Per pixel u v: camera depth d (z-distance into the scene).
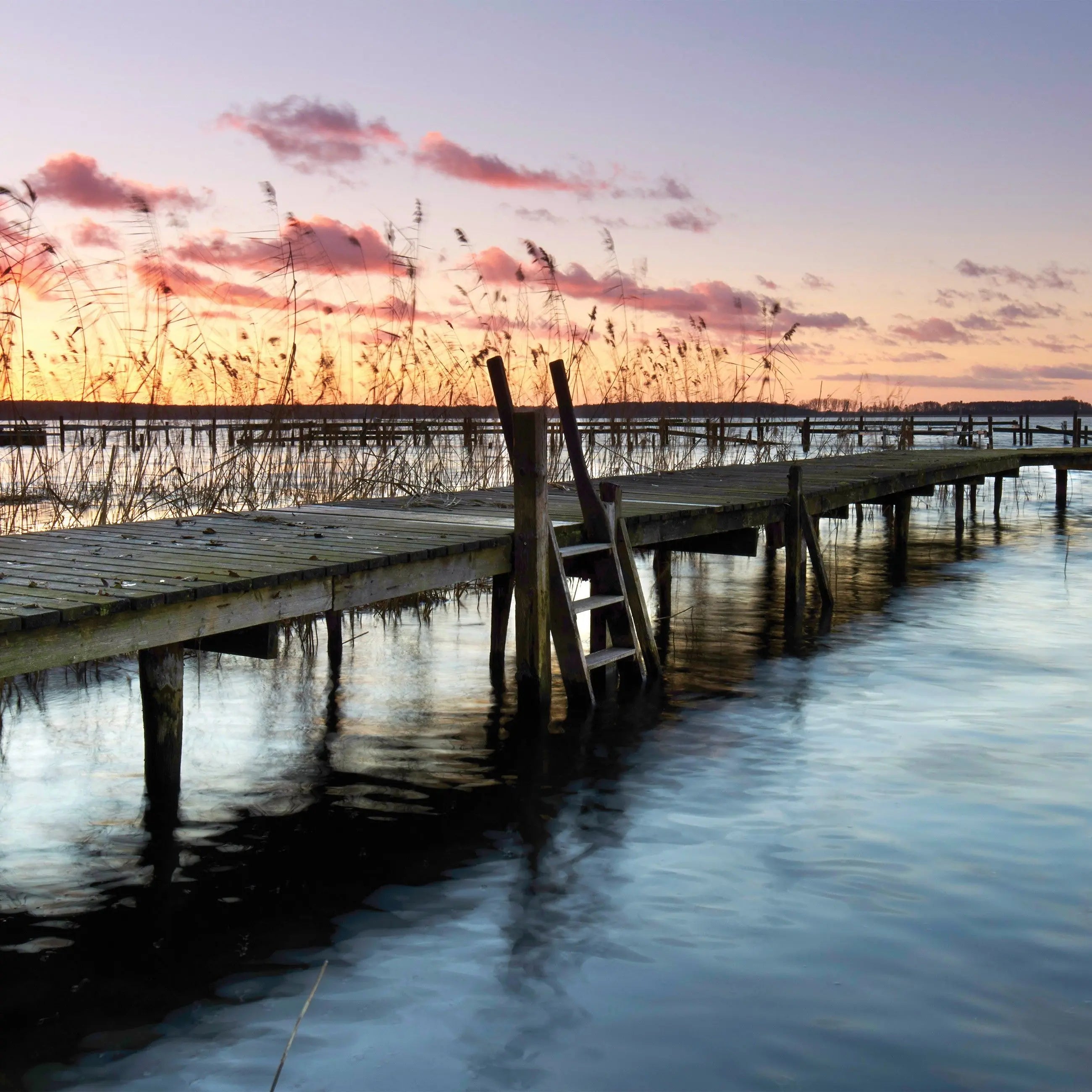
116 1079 3.25
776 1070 3.29
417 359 13.79
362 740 6.84
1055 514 20.56
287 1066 3.32
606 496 8.30
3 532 9.80
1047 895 4.45
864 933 4.14
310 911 4.42
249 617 5.76
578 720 7.26
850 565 14.41
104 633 5.04
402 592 6.74
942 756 6.32
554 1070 3.29
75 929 4.27
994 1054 3.36
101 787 5.91
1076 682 8.09
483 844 5.13
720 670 8.64
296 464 11.93
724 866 4.80
